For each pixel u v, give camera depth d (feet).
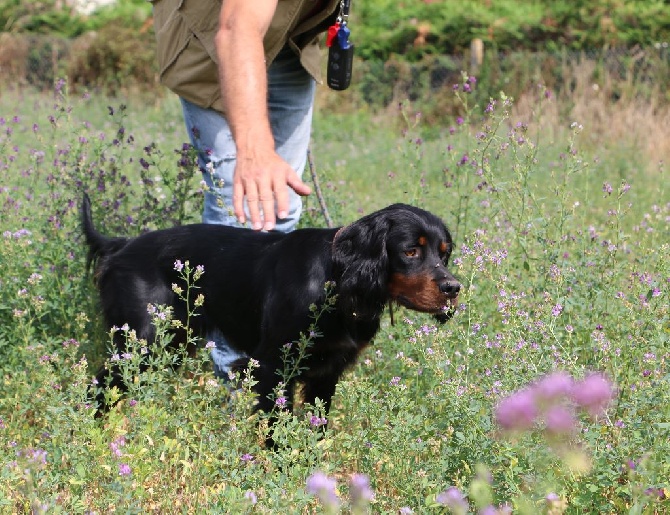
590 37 81.46
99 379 21.16
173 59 22.33
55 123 29.53
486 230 26.71
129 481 14.89
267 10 16.69
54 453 16.06
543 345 18.83
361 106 81.76
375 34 91.20
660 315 19.98
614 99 68.39
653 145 56.54
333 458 18.39
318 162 53.88
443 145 51.60
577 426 15.16
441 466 15.80
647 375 17.94
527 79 72.84
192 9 21.71
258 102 15.58
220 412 17.75
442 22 88.02
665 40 79.97
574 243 26.11
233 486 15.46
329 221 25.32
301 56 22.54
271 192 14.67
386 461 16.49
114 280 21.93
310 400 21.22
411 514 13.29
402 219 19.62
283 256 20.22
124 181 27.30
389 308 20.77
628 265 25.55
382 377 21.62
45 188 29.60
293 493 14.67
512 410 7.60
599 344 18.98
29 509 14.96
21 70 92.89
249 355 21.31
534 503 13.76
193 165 24.90
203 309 21.63
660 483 14.40
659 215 27.84
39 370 20.06
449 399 16.79
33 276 21.34
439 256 19.92
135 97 83.51
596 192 45.09
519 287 23.65
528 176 24.75
